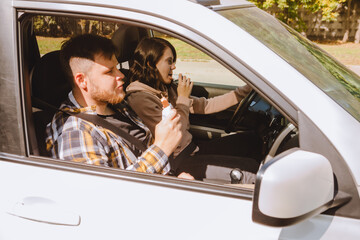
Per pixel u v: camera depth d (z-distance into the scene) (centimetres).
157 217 152
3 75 164
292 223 127
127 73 300
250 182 204
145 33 305
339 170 139
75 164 166
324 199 132
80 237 156
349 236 136
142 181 158
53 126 193
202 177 221
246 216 147
